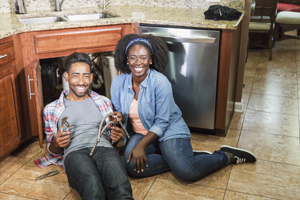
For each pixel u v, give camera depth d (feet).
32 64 7.30
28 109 7.47
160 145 6.44
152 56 6.36
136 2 10.00
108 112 6.33
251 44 15.40
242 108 9.45
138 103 6.30
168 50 7.09
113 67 8.63
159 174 6.60
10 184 6.29
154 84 6.16
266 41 15.89
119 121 6.04
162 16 8.18
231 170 6.72
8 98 6.84
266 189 6.17
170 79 7.93
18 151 7.44
